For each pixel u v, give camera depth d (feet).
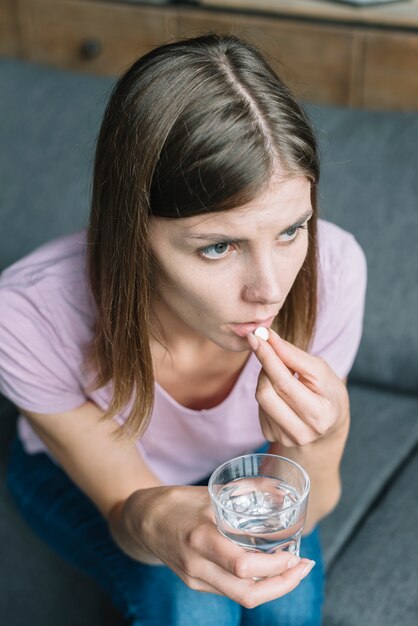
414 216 5.97
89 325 4.35
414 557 4.86
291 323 4.27
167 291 3.70
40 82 6.98
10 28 10.03
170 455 4.85
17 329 4.31
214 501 3.38
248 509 3.48
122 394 4.20
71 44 9.84
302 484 3.35
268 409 3.69
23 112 6.83
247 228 3.29
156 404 4.50
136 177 3.42
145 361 4.02
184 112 3.31
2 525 5.45
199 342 4.39
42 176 6.60
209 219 3.29
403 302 5.94
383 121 6.31
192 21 9.06
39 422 4.55
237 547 3.49
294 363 3.70
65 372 4.40
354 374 6.19
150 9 9.21
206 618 4.46
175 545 3.77
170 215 3.36
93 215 3.91
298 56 8.75
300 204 3.34
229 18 8.85
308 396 3.64
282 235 3.42
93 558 4.89
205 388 4.59
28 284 4.36
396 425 5.80
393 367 6.03
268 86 3.36
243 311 3.53
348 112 6.43
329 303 4.54
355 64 8.57
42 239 6.52
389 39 8.31
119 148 3.52
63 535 5.05
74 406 4.50
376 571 4.82
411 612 4.57
